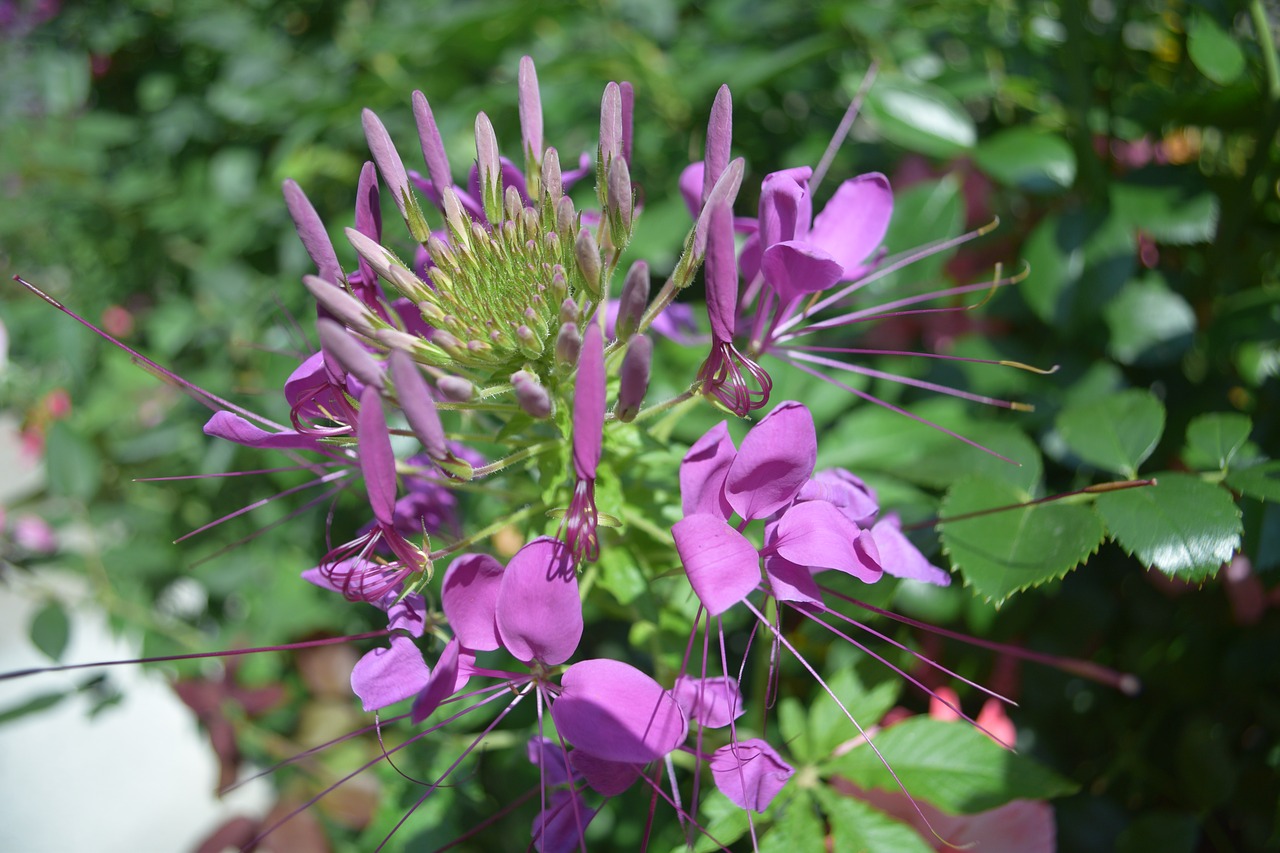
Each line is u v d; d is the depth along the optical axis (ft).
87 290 1.92
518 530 0.93
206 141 1.73
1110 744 0.94
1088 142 0.94
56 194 1.70
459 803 0.83
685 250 0.69
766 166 1.16
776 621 0.67
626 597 0.72
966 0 1.15
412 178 0.75
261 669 1.45
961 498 0.74
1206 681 0.91
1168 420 0.92
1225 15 0.89
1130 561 0.92
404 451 0.88
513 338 0.70
